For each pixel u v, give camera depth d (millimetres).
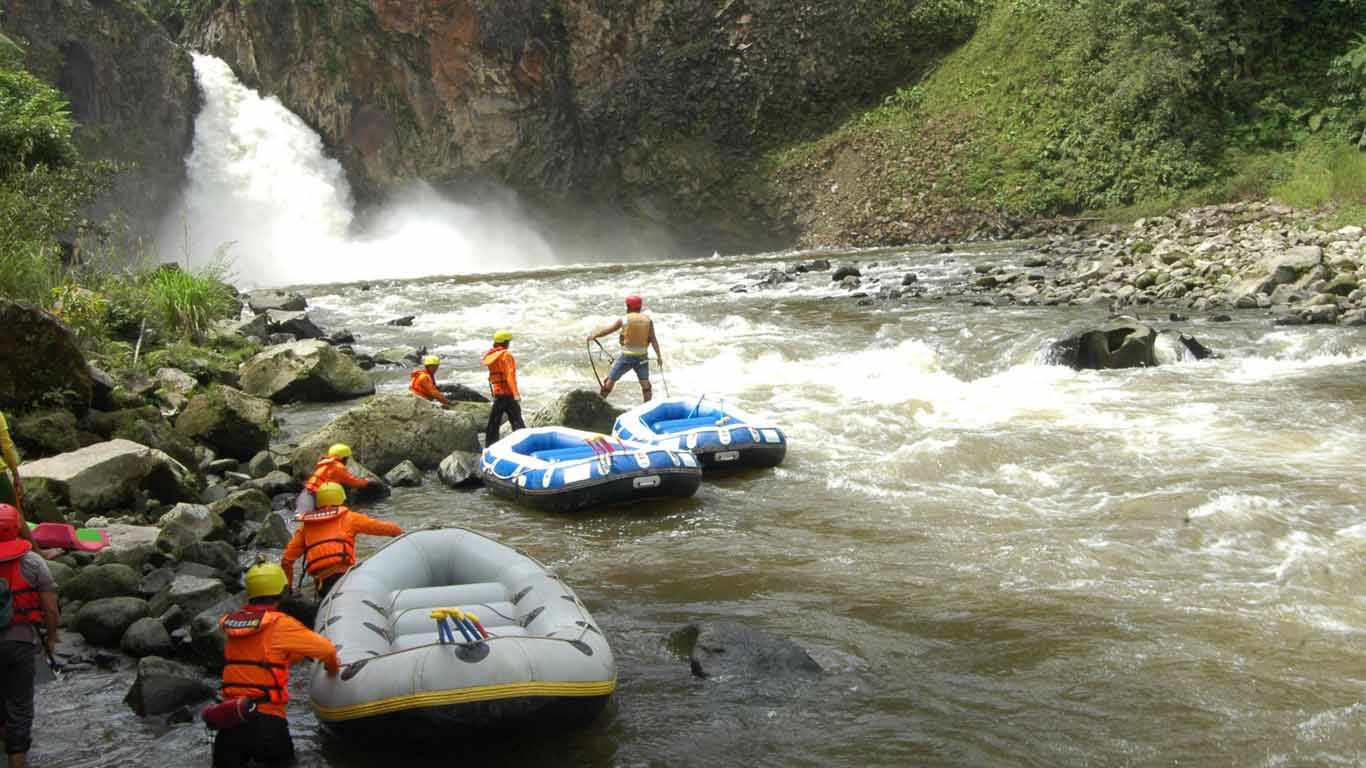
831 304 21625
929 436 11641
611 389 13438
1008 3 40406
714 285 26172
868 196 37969
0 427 6660
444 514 9453
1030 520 8734
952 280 24297
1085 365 15102
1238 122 34375
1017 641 6383
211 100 38094
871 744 5191
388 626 5562
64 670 6113
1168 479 9695
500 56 40500
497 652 5035
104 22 35000
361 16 39469
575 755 5141
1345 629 6438
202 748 5215
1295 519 8477
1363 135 30953
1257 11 34812
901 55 41344
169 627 6484
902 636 6512
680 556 8180
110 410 10961
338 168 40281
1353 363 14586
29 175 17844
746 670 5977
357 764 5070
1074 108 36688
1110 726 5332
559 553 8328
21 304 9859
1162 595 7047
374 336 19984
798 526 8852
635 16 41250
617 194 41656
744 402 13633
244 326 17984
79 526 8242
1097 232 32719
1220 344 16094
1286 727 5277
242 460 11156
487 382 15344
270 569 5059
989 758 5043
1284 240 24062
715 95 41344
